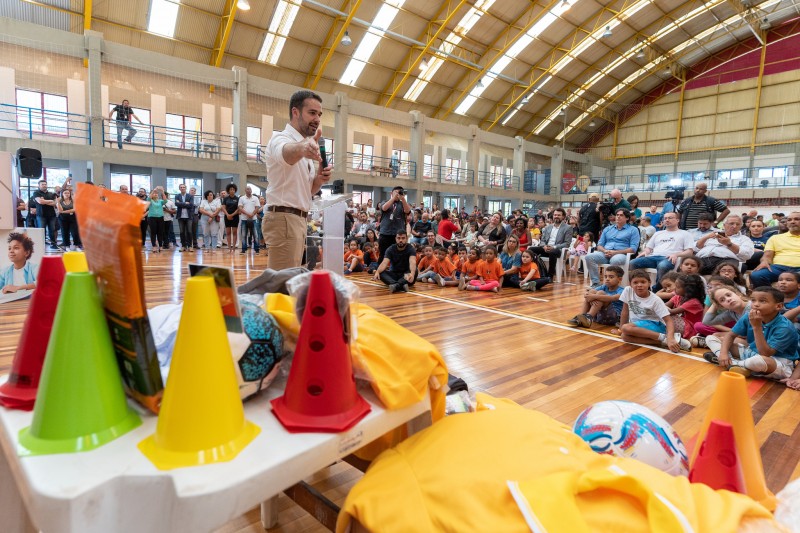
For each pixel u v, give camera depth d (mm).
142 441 508
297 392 594
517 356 2512
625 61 19766
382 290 4977
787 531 562
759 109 19219
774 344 2188
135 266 495
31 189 9992
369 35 14703
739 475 726
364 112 14242
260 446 523
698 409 1805
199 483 444
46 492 420
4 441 542
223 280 578
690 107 21297
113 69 10812
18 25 9000
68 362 496
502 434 698
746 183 17859
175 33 12344
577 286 5672
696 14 17156
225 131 12672
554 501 550
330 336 596
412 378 689
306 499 842
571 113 22719
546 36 17094
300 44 14023
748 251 3984
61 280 621
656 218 7184
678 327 2938
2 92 9547
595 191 21266
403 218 5508
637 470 634
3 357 2104
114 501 449
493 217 6992
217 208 8781
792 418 1753
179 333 502
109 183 10164
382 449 896
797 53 18141
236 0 11531
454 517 560
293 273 875
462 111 19484
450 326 3232
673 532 496
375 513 592
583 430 931
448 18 14352
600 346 2766
